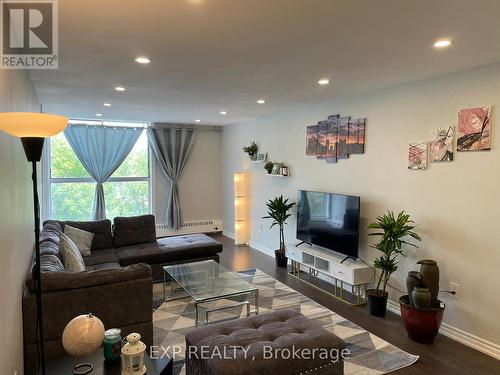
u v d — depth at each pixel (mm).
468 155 3010
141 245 5008
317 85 3646
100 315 2619
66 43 2352
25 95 2895
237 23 2025
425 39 2279
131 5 1784
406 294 3598
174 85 3643
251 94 4129
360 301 4000
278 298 4145
